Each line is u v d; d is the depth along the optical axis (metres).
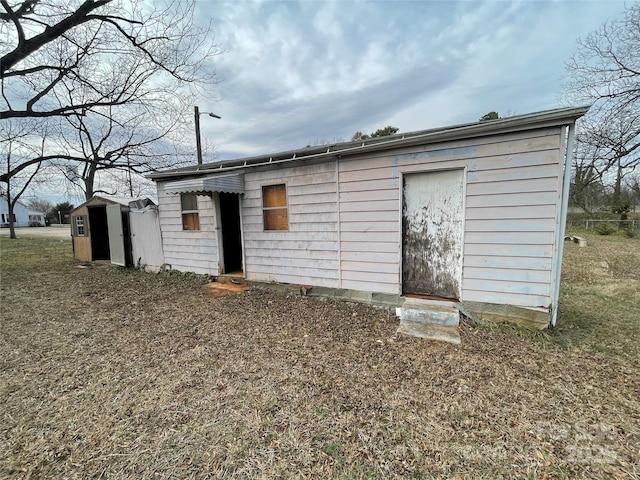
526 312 3.83
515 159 3.72
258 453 1.95
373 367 3.03
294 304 5.17
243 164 6.05
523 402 2.42
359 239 4.92
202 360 3.24
